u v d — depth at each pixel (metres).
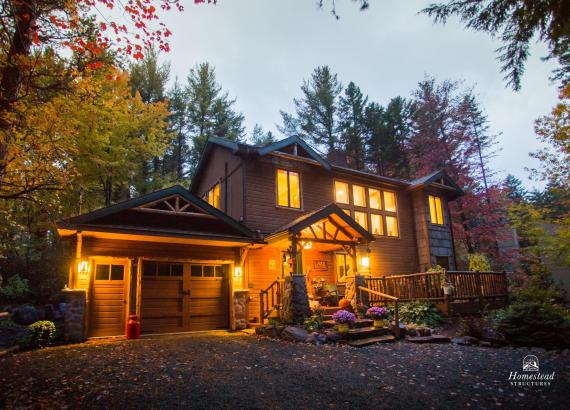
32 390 4.99
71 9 5.95
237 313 12.11
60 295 17.03
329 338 8.92
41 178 6.66
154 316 11.10
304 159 15.05
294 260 11.20
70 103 6.96
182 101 28.02
